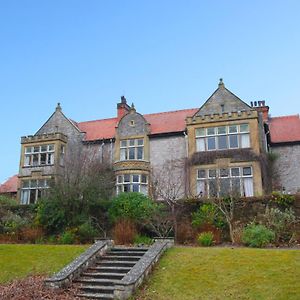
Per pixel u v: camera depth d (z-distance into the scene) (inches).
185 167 1135.6
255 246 674.8
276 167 1179.3
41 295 455.5
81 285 498.0
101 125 1430.9
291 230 737.0
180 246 677.3
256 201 836.0
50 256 612.7
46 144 1321.4
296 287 426.3
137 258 566.9
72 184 959.0
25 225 930.7
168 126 1279.5
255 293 427.5
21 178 1316.4
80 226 867.4
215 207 836.6
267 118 1317.7
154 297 441.7
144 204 871.7
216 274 484.4
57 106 1433.3
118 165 1214.3
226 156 1094.4
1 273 559.8
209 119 1155.3
